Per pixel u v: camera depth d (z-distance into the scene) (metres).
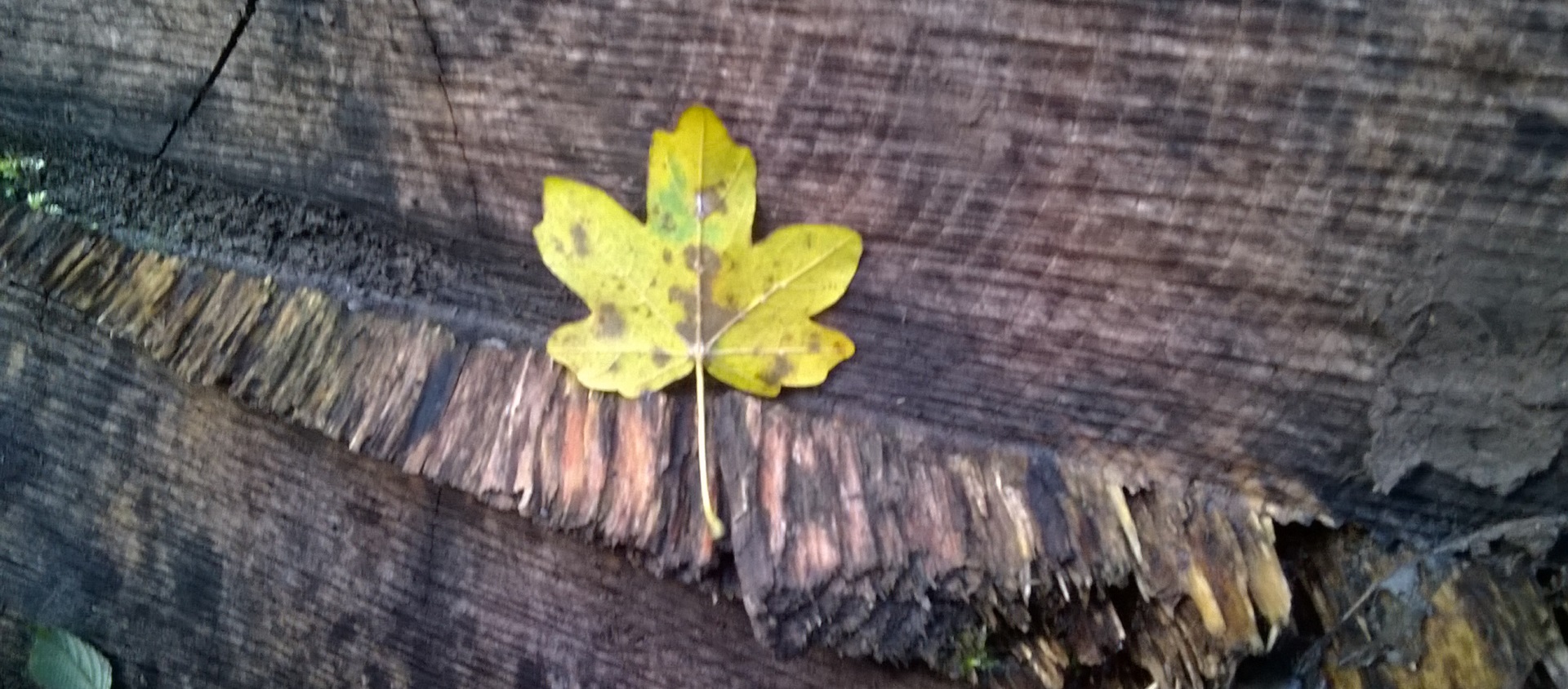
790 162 0.14
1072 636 0.15
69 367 0.19
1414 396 0.13
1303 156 0.12
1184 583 0.14
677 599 0.17
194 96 0.16
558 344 0.15
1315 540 0.15
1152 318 0.14
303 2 0.15
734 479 0.15
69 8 0.16
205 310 0.17
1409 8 0.11
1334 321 0.13
